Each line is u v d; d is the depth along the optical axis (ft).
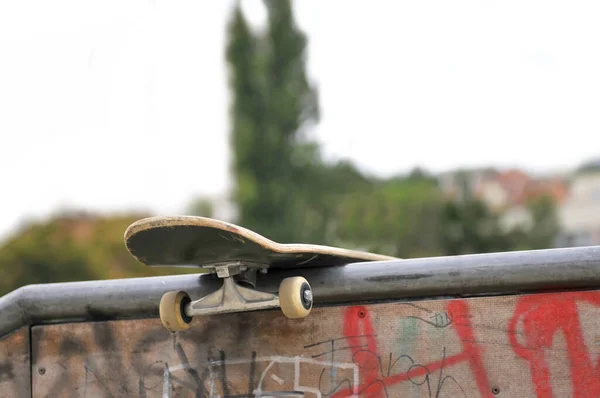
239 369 9.96
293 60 138.10
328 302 9.75
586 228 189.67
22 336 10.74
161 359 10.26
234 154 134.92
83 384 10.49
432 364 9.36
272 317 9.92
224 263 9.16
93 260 95.20
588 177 198.80
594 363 8.89
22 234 97.60
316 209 132.98
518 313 9.16
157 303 10.18
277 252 8.86
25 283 92.22
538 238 103.71
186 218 8.41
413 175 141.28
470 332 9.28
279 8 138.41
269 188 131.44
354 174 139.13
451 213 105.81
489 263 9.17
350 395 9.55
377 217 122.72
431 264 9.37
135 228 8.55
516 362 9.12
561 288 9.06
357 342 9.61
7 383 10.73
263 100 135.54
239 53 136.77
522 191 163.53
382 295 9.53
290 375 9.78
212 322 10.13
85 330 10.54
